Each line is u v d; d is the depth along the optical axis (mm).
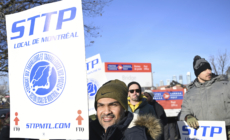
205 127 2607
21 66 1665
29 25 1669
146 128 1353
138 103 3576
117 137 1369
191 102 2791
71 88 1465
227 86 2559
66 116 1465
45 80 1559
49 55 1562
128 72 15945
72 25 1504
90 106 3861
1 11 7168
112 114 1452
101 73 3945
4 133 3168
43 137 1520
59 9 1559
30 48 1642
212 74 2832
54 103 1513
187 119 2717
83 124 1402
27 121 1600
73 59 1477
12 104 1668
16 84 1671
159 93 9000
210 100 2619
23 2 7887
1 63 7312
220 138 2506
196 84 2793
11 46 1722
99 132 1561
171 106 8891
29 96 1611
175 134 6777
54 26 1564
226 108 2539
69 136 1438
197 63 2746
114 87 1478
